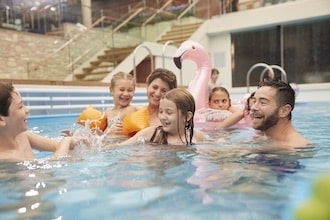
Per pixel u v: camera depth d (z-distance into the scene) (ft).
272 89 6.47
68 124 12.76
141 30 35.45
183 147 6.49
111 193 3.57
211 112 11.17
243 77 36.50
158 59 32.48
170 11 39.37
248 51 36.01
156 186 3.79
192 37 35.58
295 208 2.36
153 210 3.04
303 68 33.47
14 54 28.27
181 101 6.75
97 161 5.32
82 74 30.78
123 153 5.99
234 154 5.67
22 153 5.68
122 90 9.93
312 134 8.39
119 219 2.86
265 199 3.24
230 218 2.81
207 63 12.73
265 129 6.75
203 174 4.31
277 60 34.55
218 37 37.47
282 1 33.81
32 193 3.64
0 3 27.22
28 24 29.35
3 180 4.21
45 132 10.48
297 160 5.08
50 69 28.73
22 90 14.55
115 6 38.19
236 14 35.50
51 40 31.01
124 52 31.94
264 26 34.35
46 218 2.94
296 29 33.45
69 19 32.14
